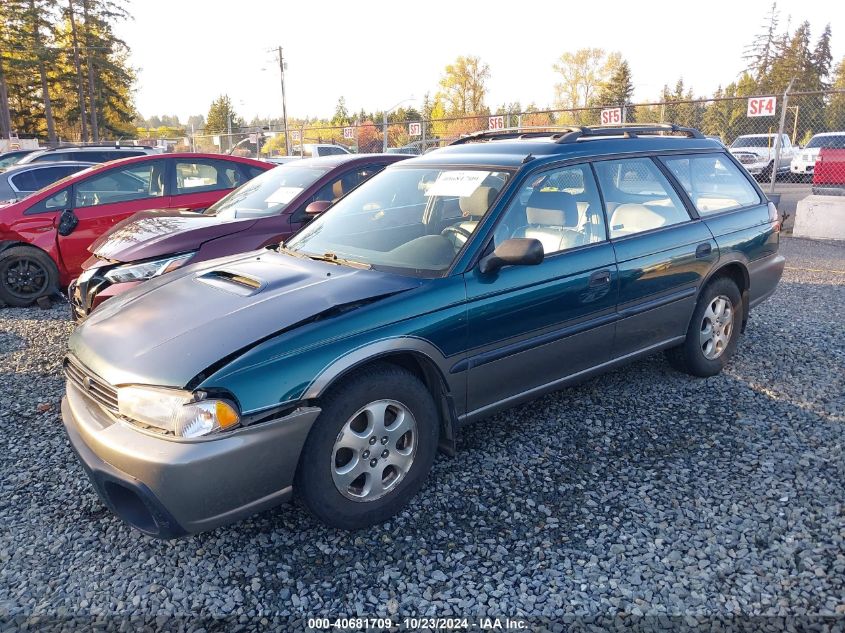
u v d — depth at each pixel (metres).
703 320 4.51
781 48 72.31
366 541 2.95
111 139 64.62
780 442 3.73
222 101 89.44
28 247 7.39
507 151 3.94
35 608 2.59
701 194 4.60
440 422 3.34
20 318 7.09
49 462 3.78
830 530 2.91
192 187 8.05
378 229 3.82
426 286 3.15
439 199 3.78
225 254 5.44
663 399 4.35
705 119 38.12
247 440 2.57
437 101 69.44
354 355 2.82
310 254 3.76
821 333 5.68
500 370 3.40
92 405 2.93
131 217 6.50
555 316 3.56
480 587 2.63
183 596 2.63
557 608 2.51
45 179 12.19
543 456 3.65
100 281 5.29
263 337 2.73
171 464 2.46
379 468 2.99
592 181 3.91
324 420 2.77
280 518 3.13
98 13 57.84
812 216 11.45
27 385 4.99
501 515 3.11
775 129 34.81
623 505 3.16
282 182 6.43
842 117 37.09
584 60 64.38
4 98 53.12
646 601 2.53
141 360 2.73
